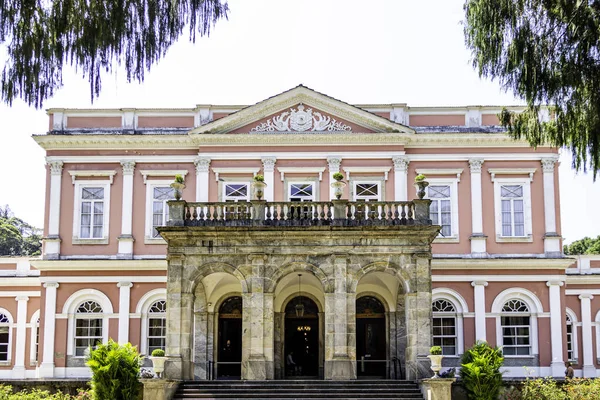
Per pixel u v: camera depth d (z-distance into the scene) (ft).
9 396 77.97
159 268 113.70
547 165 116.26
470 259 112.68
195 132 114.32
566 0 63.36
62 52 43.73
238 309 111.45
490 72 69.15
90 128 117.91
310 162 114.93
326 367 86.02
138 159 116.57
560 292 113.09
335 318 86.79
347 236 88.53
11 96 43.75
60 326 112.78
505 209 116.16
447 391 77.77
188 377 85.81
